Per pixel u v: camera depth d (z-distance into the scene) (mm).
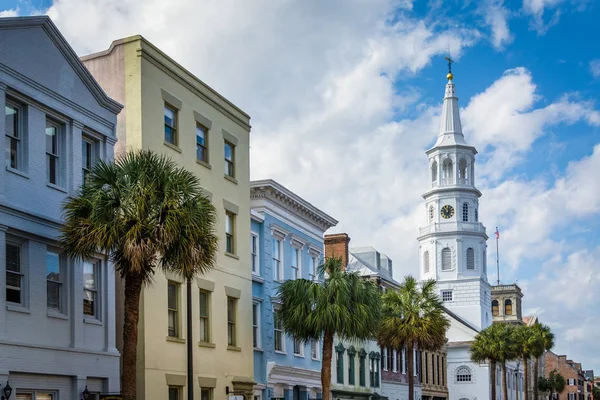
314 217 46438
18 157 23547
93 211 21516
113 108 27688
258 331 39125
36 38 24141
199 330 32125
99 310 26219
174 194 21906
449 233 114312
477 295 112125
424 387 73688
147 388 28016
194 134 33000
